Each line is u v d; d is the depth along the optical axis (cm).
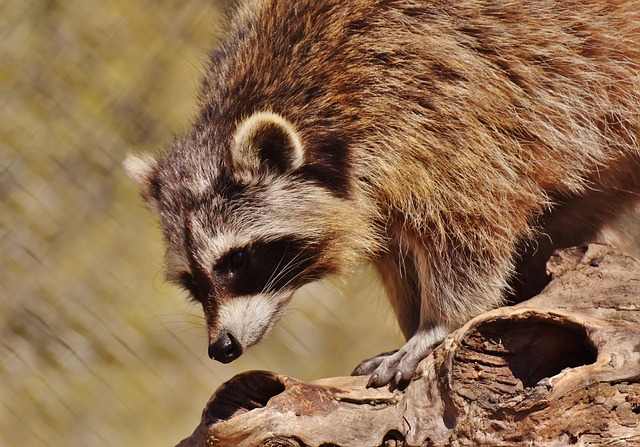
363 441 898
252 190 1041
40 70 2023
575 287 934
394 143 1030
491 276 1043
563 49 1049
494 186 1028
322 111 1038
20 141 1994
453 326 1041
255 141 1024
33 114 2006
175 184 1068
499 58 1037
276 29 1073
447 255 1045
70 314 1914
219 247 1043
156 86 2041
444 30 1037
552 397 852
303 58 1050
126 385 1888
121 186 2002
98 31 2053
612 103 1074
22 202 1961
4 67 2017
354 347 1933
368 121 1031
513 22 1046
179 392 1892
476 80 1026
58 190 1980
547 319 891
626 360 857
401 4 1045
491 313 897
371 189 1049
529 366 898
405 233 1070
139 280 1959
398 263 1126
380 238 1084
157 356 1911
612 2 1075
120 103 2027
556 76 1050
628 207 1137
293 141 1017
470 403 883
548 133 1042
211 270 1048
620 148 1085
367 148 1037
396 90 1030
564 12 1059
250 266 1053
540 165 1045
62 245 1962
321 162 1042
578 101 1056
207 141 1061
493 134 1030
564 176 1057
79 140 2006
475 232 1035
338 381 941
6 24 2034
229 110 1062
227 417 906
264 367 1897
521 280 1087
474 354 899
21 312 1898
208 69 1132
